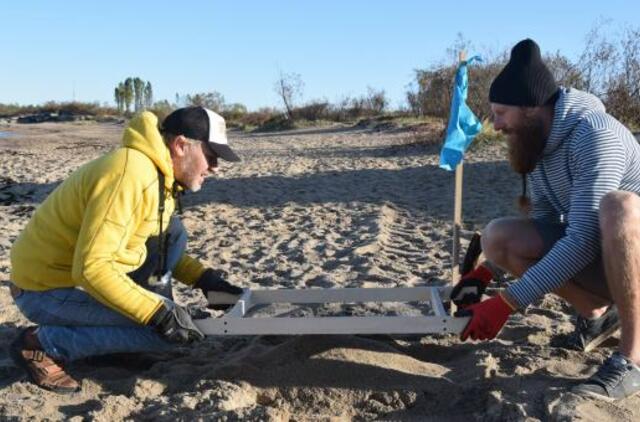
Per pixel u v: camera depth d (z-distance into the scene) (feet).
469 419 9.57
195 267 12.71
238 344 12.58
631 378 9.36
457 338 12.67
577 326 11.85
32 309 10.61
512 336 12.74
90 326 10.53
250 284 17.58
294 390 10.43
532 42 10.19
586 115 9.94
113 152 10.10
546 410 9.25
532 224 11.08
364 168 44.55
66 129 119.65
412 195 32.12
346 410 10.07
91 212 9.71
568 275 9.59
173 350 12.28
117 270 9.82
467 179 36.40
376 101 115.96
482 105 54.75
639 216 9.05
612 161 9.55
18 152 65.10
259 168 45.93
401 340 12.69
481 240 11.73
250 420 9.33
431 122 79.10
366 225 24.98
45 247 10.36
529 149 10.36
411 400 10.12
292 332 10.58
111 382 10.89
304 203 30.37
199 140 10.46
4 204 31.32
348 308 14.30
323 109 115.75
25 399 10.25
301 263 19.69
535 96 10.01
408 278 17.60
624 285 9.11
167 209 10.76
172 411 9.69
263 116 123.03
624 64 50.29
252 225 25.72
